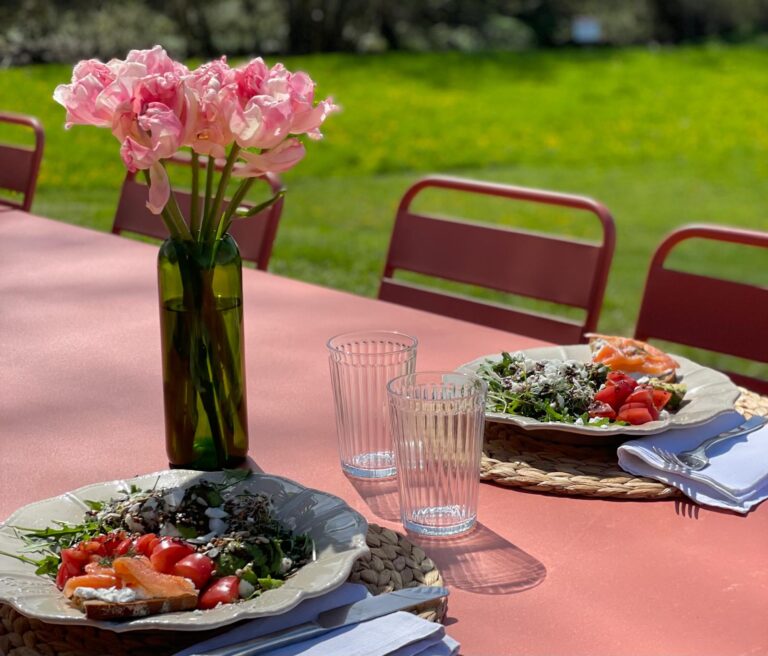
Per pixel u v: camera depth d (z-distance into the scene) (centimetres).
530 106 1027
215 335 115
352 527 96
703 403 127
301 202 686
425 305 206
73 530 97
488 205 708
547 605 92
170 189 106
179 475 108
